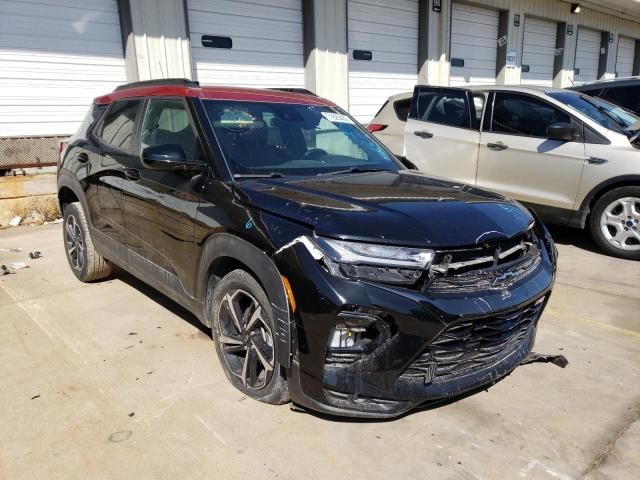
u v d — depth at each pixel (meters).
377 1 11.28
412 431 2.65
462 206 2.74
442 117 6.68
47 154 7.48
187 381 3.08
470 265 2.48
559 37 16.58
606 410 2.83
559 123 5.62
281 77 10.00
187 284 3.21
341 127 3.93
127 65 8.07
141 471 2.35
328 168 3.44
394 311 2.27
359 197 2.72
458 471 2.37
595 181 5.44
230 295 2.85
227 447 2.51
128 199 3.71
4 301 4.34
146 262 3.65
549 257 3.04
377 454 2.48
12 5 7.01
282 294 2.44
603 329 3.82
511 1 14.15
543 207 5.84
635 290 4.59
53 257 5.64
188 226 3.08
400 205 2.63
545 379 3.15
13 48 7.11
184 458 2.43
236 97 3.56
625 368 3.28
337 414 2.42
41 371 3.20
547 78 16.73
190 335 3.70
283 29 9.84
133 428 2.65
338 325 2.31
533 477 2.33
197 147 3.22
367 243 2.34
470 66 13.86
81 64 7.72
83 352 3.45
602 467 2.39
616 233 5.50
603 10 17.56
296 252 2.40
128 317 4.01
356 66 11.20
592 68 18.61
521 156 5.89
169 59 8.33
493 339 2.57
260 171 3.13
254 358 2.81
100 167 4.10
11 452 2.47
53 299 4.39
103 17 7.81
